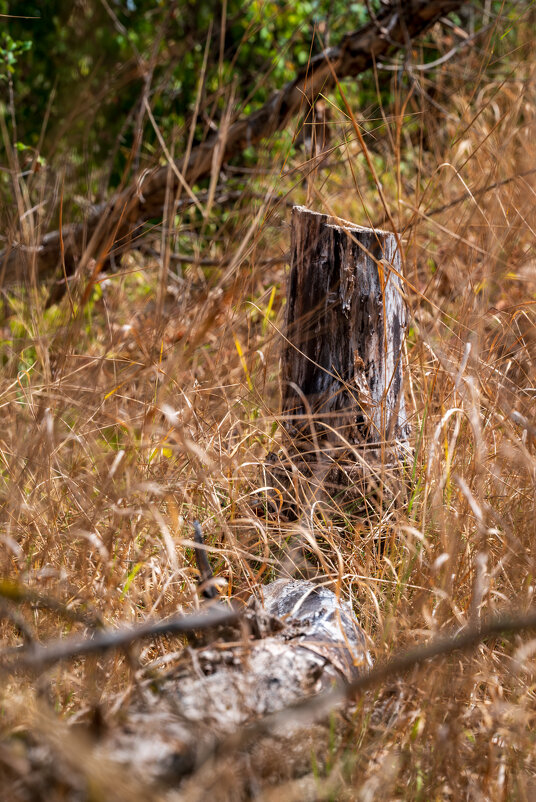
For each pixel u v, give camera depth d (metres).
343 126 3.96
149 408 2.93
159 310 3.27
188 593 2.37
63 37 7.70
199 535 2.32
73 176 5.57
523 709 1.93
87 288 3.11
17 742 1.58
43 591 2.31
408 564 2.37
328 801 1.64
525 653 1.86
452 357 3.15
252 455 2.99
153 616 2.27
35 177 5.25
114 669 2.02
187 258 5.09
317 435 2.86
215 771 1.52
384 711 1.96
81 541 2.50
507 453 2.51
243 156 6.75
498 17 4.46
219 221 5.68
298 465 2.86
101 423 3.03
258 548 2.76
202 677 1.81
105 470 2.65
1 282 3.88
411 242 3.77
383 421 2.67
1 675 1.65
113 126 7.00
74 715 1.77
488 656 2.15
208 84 6.85
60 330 3.36
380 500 2.60
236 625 2.00
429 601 2.32
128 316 4.28
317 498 2.81
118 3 7.75
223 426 3.09
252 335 3.71
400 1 5.02
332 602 2.32
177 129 3.99
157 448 2.78
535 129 4.82
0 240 4.41
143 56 6.96
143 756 1.52
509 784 1.83
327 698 1.61
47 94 7.57
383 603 2.38
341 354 2.81
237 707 1.75
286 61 7.26
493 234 3.56
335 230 2.73
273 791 1.58
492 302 3.89
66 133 5.63
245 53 7.56
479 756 1.86
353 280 2.74
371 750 1.85
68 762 1.45
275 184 3.43
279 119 5.21
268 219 3.32
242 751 1.64
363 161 5.66
